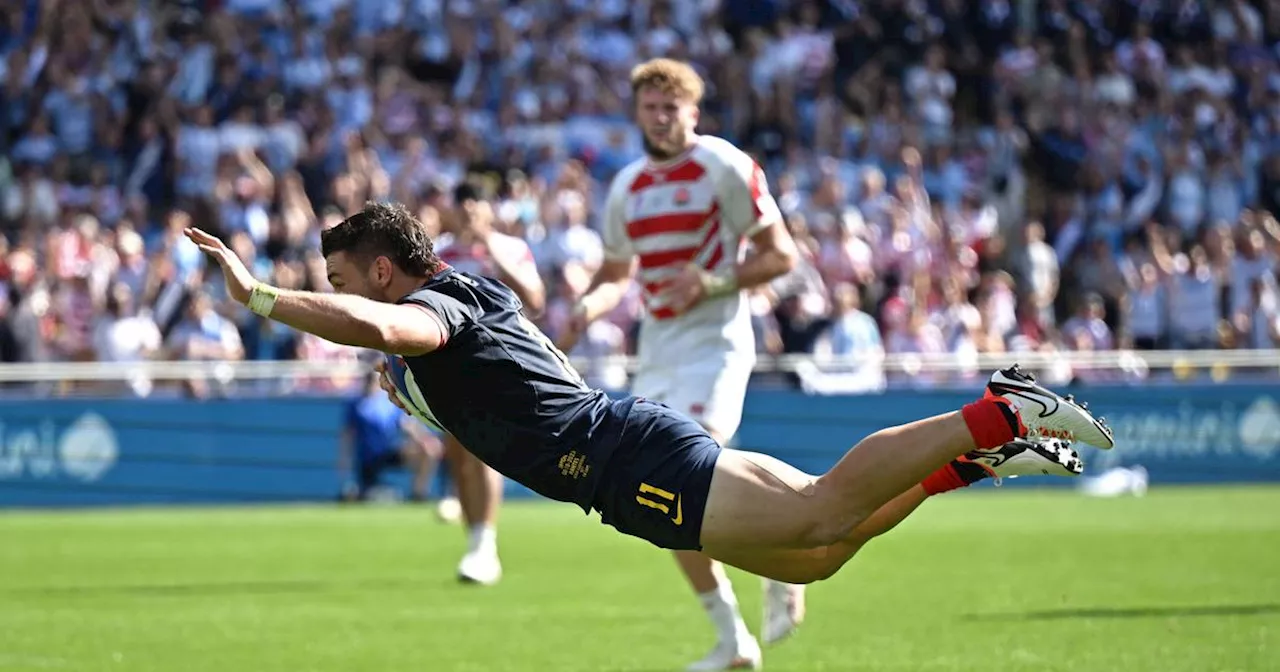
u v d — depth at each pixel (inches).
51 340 2588.6
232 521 2130.9
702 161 1113.4
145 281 2637.8
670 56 3336.6
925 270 2819.9
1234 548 1713.8
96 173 3011.8
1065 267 3216.0
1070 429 748.6
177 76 3161.9
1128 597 1327.5
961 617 1229.1
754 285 1108.5
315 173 2987.2
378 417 2425.0
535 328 802.8
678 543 780.0
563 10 3339.1
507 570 1590.8
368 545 1819.6
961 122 3474.4
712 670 1009.5
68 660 1056.8
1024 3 3624.5
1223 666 978.1
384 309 721.6
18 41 3240.7
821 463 2517.2
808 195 3090.6
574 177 2792.8
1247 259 2945.4
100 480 2381.9
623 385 2422.5
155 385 2445.9
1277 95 3666.3
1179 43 3705.7
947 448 750.5
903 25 3506.4
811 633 1163.3
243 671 1011.9
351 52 3272.6
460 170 3009.4
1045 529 1957.4
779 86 3307.1
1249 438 2657.5
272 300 690.8
